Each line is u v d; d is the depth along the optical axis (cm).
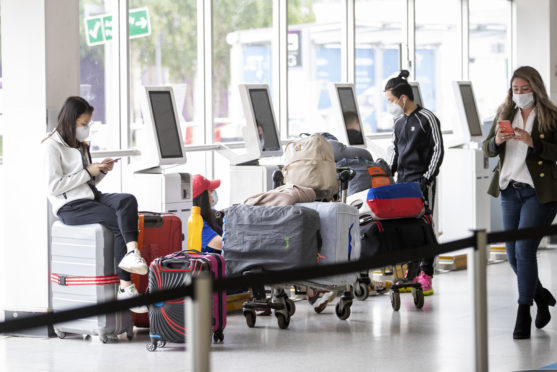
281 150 1170
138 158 1148
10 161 905
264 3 1366
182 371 737
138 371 739
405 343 831
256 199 916
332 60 1491
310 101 1452
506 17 1828
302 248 867
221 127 1303
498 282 1204
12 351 826
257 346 827
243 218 888
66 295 872
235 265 891
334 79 1498
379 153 1286
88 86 1112
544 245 1575
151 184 991
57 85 899
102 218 852
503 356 762
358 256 927
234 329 912
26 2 892
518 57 1747
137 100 1177
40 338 888
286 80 1393
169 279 812
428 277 1111
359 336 866
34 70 891
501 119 824
